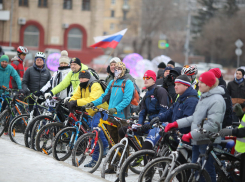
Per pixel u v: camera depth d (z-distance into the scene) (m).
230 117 14.45
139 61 51.78
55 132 17.38
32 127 18.08
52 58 32.69
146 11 145.38
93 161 16.08
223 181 12.88
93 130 16.08
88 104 15.77
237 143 12.02
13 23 100.81
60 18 103.00
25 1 101.56
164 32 149.38
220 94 12.14
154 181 12.40
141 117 15.40
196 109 12.27
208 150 11.65
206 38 159.25
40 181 12.08
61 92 20.30
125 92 15.72
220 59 161.62
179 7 158.12
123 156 14.81
